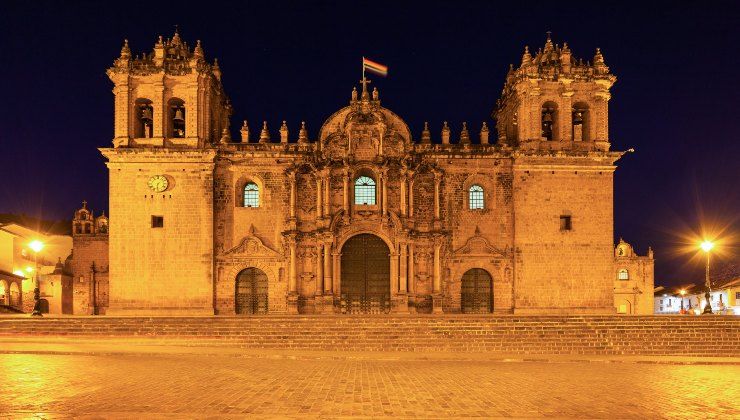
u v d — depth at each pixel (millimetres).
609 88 61844
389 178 61594
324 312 59406
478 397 23141
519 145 61656
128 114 60344
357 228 60469
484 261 60938
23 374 26703
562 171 60812
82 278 74250
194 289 59094
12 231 79750
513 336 46406
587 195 60688
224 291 60125
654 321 48312
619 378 29438
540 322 48438
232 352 39156
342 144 61875
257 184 61844
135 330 47000
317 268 60188
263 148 61438
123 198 59469
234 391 23391
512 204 61344
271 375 28281
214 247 60219
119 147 59562
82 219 76250
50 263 88438
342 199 61281
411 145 61719
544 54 63219
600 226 60469
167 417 18734
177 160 59938
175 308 58812
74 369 28734
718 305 99875
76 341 44406
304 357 37812
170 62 60969
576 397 23516
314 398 22312
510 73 67312
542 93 61688
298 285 60500
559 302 59688
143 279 58938
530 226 60219
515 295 59688
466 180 61781
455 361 37500
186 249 59344
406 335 46406
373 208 61344
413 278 60156
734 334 46406
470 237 61125
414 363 35875
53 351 36062
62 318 48188
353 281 60750
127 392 22672
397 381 27094
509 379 28438
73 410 19375
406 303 59312
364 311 60375
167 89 61000
